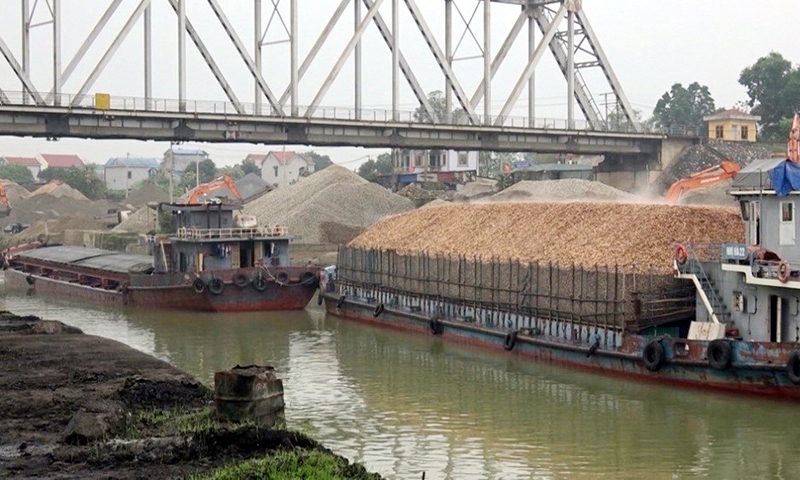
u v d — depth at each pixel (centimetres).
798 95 11788
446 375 3912
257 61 7794
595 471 2625
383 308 5344
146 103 7025
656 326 3778
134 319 5641
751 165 3700
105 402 2459
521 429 3050
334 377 3888
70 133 6694
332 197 9075
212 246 5984
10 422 2447
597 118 10212
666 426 3055
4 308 6281
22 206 14200
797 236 3419
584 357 3912
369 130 8056
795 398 3162
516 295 4462
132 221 10969
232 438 2198
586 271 4069
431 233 5959
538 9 9738
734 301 3581
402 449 2831
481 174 15712
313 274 5991
